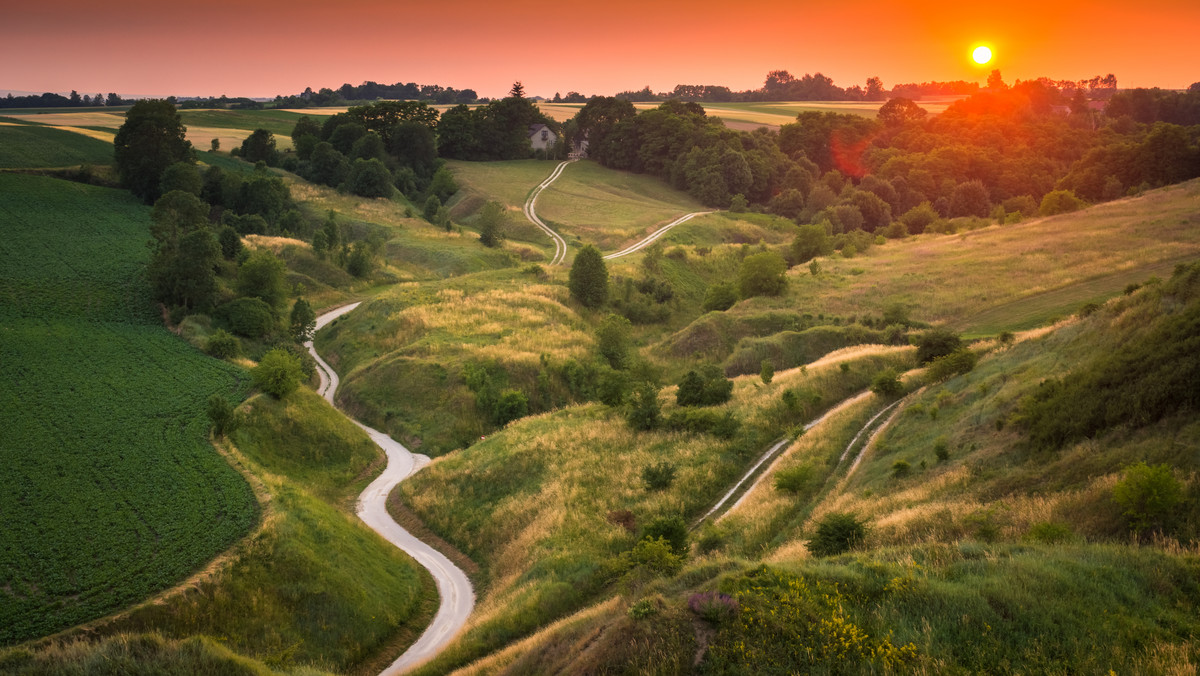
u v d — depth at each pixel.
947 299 74.56
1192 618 14.16
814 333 70.25
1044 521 20.67
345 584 32.84
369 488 51.47
